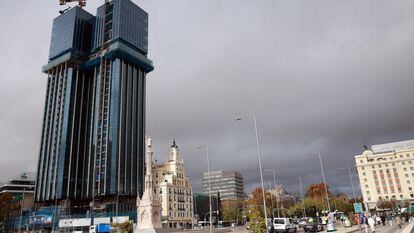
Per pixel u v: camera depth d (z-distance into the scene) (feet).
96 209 441.68
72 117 556.51
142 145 549.54
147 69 606.55
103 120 532.73
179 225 422.00
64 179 515.91
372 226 143.43
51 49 609.01
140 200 227.40
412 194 524.93
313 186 565.94
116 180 486.38
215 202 561.84
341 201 469.16
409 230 144.87
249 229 120.88
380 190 547.08
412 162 534.37
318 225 193.77
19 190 586.86
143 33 612.70
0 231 463.83
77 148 547.90
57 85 588.91
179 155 497.46
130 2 603.67
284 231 186.80
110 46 557.33
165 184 440.45
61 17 619.67
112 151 500.33
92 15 632.79
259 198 476.54
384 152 598.34
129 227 212.64
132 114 548.31
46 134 561.43
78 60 587.27
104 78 561.43
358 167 574.15
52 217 404.57
